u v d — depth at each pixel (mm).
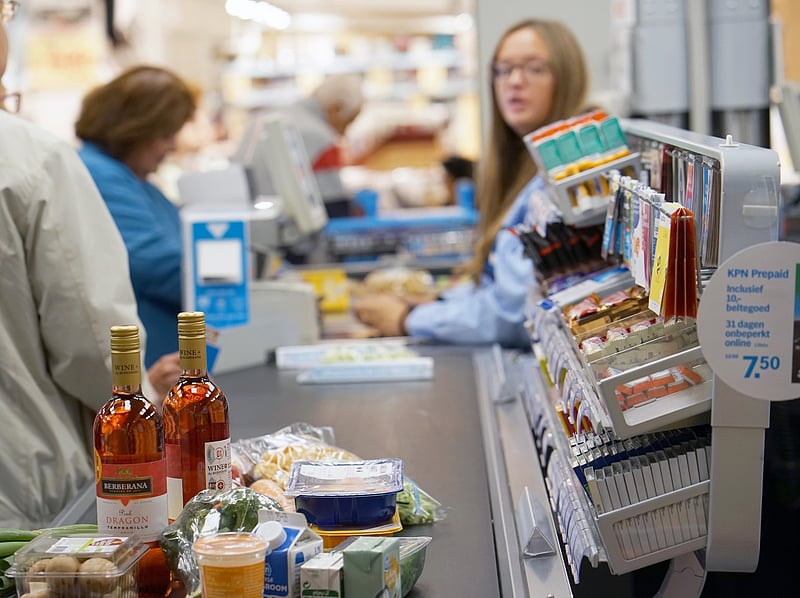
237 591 1229
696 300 1465
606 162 2188
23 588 1328
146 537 1433
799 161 3564
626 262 1965
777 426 2605
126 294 2273
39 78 6805
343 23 12219
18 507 2215
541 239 2250
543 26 3562
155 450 1442
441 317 3627
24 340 2213
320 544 1365
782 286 1409
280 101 10781
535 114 3564
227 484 1555
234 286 3336
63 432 2277
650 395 1521
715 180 1491
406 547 1489
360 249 6223
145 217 3633
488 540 1713
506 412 2650
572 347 1873
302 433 2152
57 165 2197
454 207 8398
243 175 4020
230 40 10531
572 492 1723
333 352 3256
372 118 11828
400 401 2811
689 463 1527
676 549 1540
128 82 3705
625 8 4051
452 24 11883
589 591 2100
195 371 1548
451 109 11766
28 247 2166
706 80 3955
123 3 7848
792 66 4676
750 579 2326
